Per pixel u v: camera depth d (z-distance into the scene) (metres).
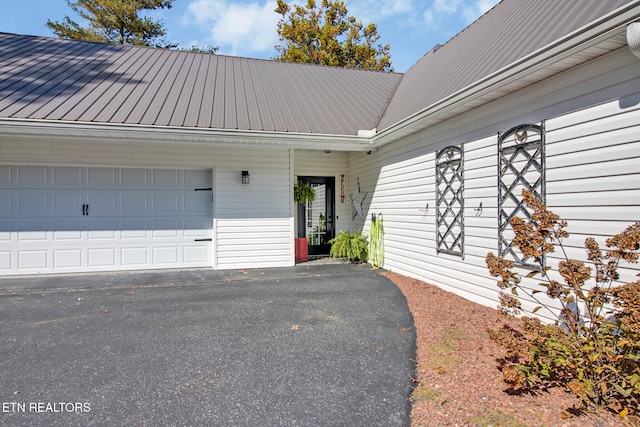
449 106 5.32
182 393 2.83
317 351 3.60
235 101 8.46
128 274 7.45
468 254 5.46
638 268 3.32
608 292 2.72
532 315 4.38
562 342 2.78
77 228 7.50
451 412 2.54
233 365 3.30
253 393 2.83
